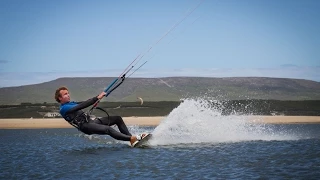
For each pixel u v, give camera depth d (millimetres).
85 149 15039
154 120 47375
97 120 15000
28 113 61219
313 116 55250
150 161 11680
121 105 67188
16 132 29891
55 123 43531
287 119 49125
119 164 11320
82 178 9641
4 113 61281
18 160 12734
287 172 9836
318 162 11047
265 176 9438
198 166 10797
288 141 15828
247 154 12570
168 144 15258
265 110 62438
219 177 9438
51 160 12531
